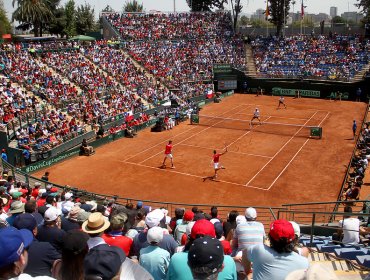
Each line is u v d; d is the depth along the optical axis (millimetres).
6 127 36719
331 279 3273
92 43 66500
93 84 53031
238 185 29812
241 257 7320
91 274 4301
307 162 34094
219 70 67812
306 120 48562
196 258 4027
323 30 83062
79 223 9414
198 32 79000
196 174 32219
